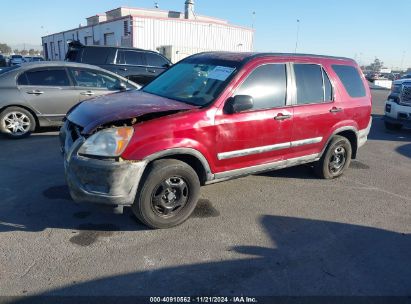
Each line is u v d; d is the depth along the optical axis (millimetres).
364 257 3666
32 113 7324
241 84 4273
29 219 3973
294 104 4828
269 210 4602
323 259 3578
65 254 3381
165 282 3074
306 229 4172
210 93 4211
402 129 11219
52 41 46125
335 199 5113
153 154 3604
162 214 3887
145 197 3691
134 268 3236
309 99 5039
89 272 3143
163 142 3654
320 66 5254
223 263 3393
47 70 7430
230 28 30406
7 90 7000
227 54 4867
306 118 4949
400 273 3434
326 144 5445
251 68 4387
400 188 5762
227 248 3652
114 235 3760
